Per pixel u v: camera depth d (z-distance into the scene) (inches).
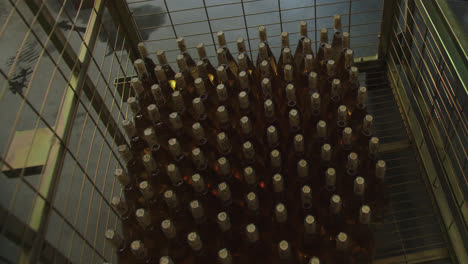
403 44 48.7
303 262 37.3
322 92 45.8
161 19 73.4
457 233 37.8
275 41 68.3
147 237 38.7
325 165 41.8
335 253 38.2
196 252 37.5
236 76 49.9
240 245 38.2
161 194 41.5
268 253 37.6
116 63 63.7
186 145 44.1
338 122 42.8
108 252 43.6
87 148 54.5
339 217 39.6
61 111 33.4
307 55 40.9
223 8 74.0
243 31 70.3
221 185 34.3
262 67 40.1
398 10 45.1
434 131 41.1
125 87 53.0
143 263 36.8
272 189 40.9
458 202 37.3
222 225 32.5
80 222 47.0
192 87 47.5
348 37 43.9
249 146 36.1
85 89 38.6
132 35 50.1
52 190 29.6
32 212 27.7
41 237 27.4
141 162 43.5
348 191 40.9
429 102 48.6
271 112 38.3
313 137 43.2
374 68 53.1
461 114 37.6
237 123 45.6
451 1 62.4
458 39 29.4
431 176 41.4
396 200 46.1
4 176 43.6
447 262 39.8
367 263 39.7
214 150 43.9
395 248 43.2
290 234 38.6
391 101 51.7
